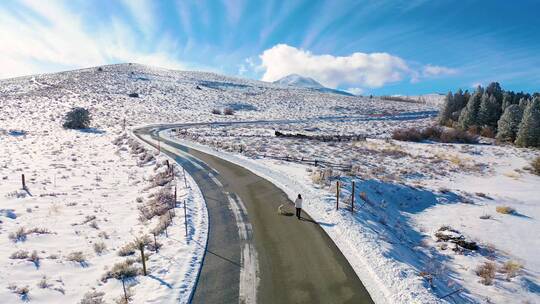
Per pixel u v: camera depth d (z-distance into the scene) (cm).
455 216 2359
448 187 3058
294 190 2208
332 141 4791
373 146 4519
